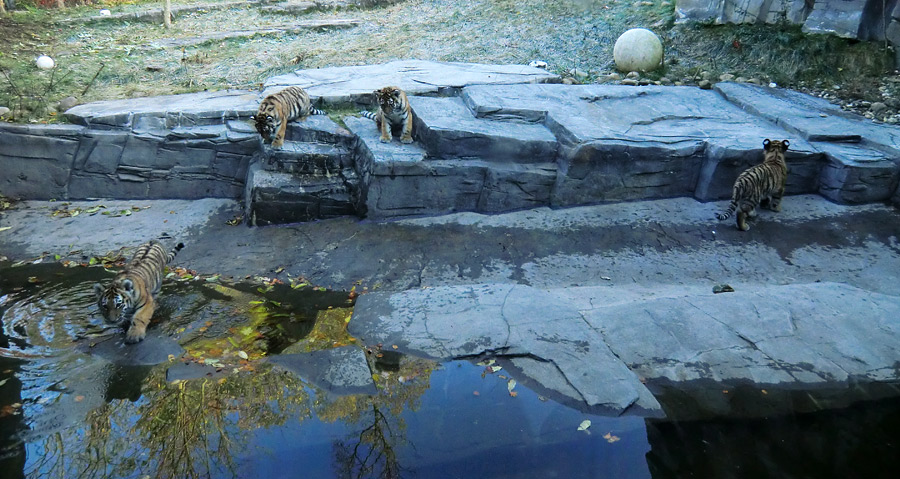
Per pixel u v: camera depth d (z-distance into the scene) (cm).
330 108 907
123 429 437
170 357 516
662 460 413
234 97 938
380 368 504
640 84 1028
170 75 1051
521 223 764
